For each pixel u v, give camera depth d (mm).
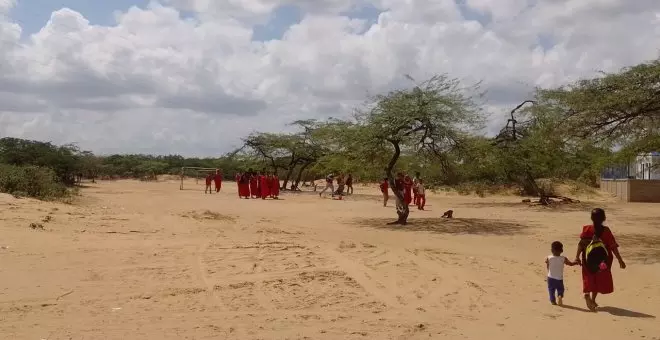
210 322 7664
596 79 16156
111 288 9477
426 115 21000
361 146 22031
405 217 21922
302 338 7035
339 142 23016
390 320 7988
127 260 11969
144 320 7691
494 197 42531
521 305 9047
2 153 54719
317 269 11500
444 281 10797
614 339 7211
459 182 47094
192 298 8984
